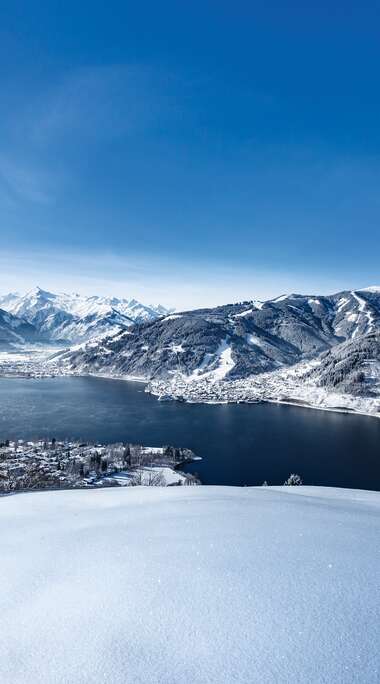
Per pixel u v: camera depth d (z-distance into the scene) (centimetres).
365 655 489
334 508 1261
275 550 823
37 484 7400
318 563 752
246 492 1659
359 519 1094
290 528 986
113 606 632
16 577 784
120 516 1231
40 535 1066
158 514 1217
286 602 613
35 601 679
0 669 502
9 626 605
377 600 612
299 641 521
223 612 594
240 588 661
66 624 594
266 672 468
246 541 886
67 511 1391
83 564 818
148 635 552
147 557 820
